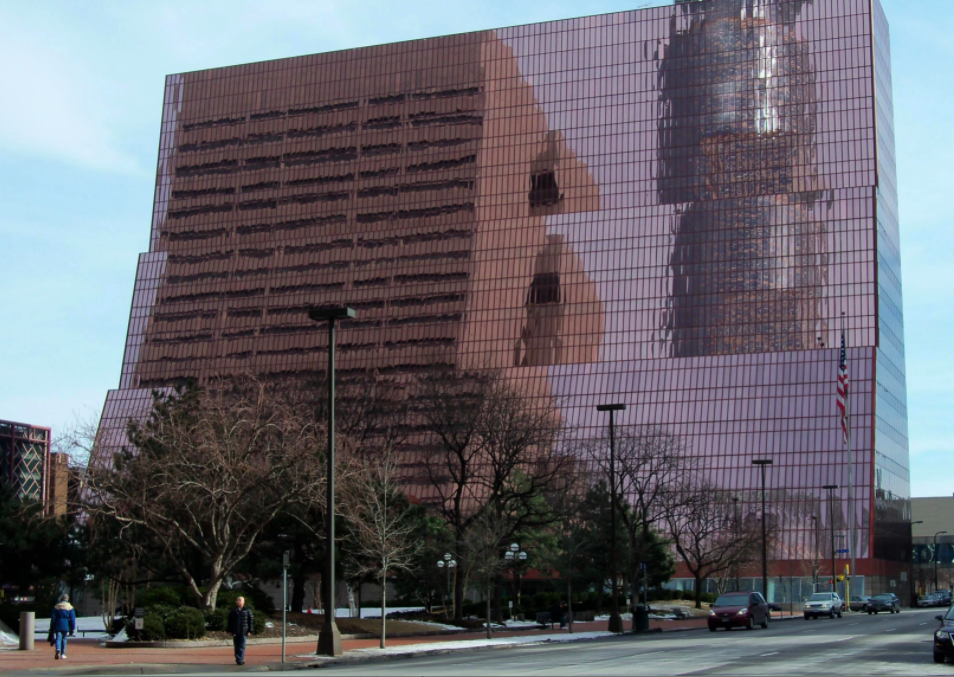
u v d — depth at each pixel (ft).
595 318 580.71
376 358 611.88
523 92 625.82
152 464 176.96
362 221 638.94
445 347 601.62
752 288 560.20
